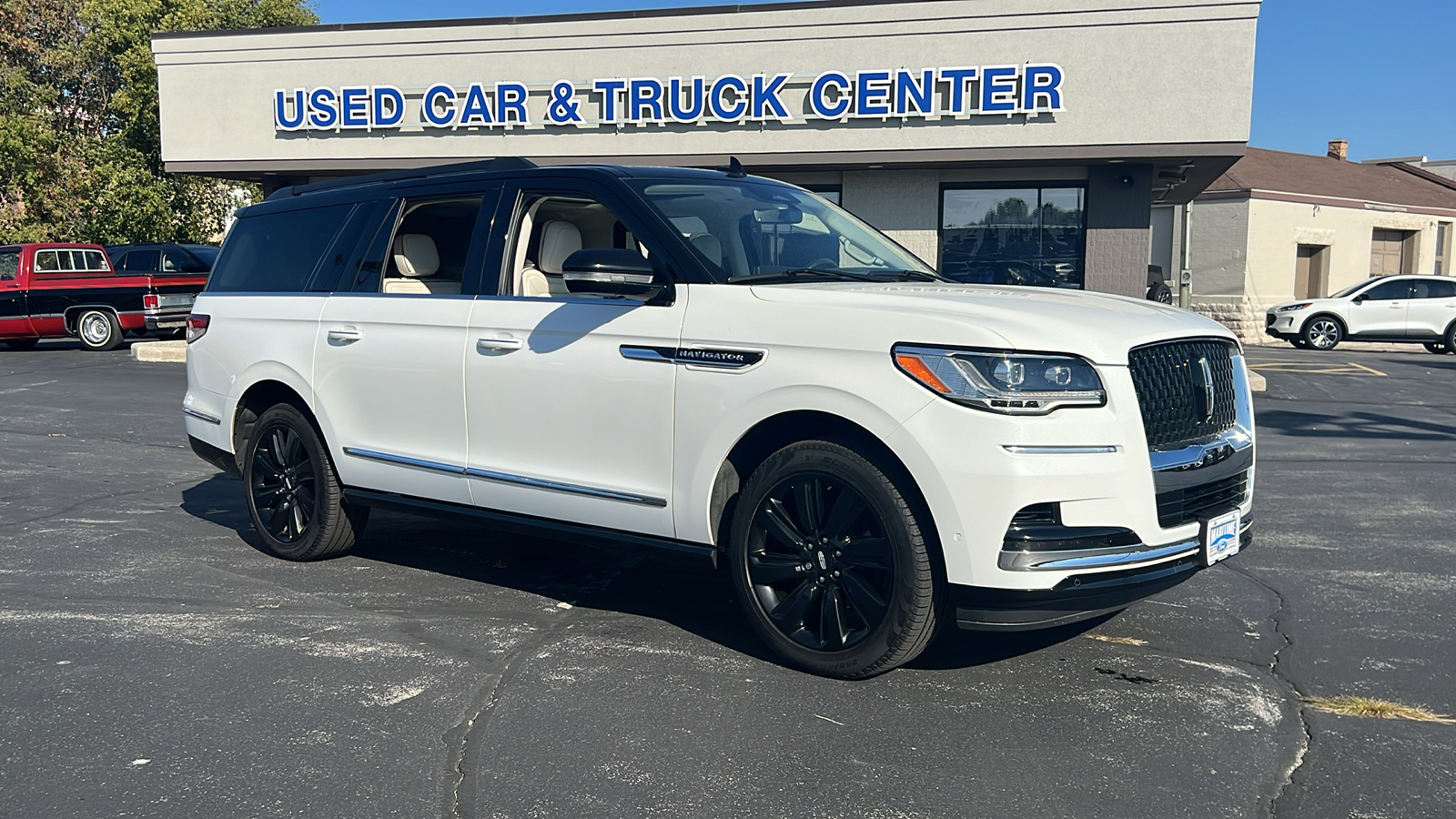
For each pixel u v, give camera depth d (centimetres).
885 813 300
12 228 3064
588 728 355
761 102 1498
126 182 3131
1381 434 1030
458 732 353
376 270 535
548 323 457
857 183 1546
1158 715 367
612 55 1549
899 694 384
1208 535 383
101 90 3412
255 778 320
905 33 1455
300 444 565
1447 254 3186
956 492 352
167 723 359
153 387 1403
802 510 396
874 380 368
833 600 392
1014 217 1507
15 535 632
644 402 426
